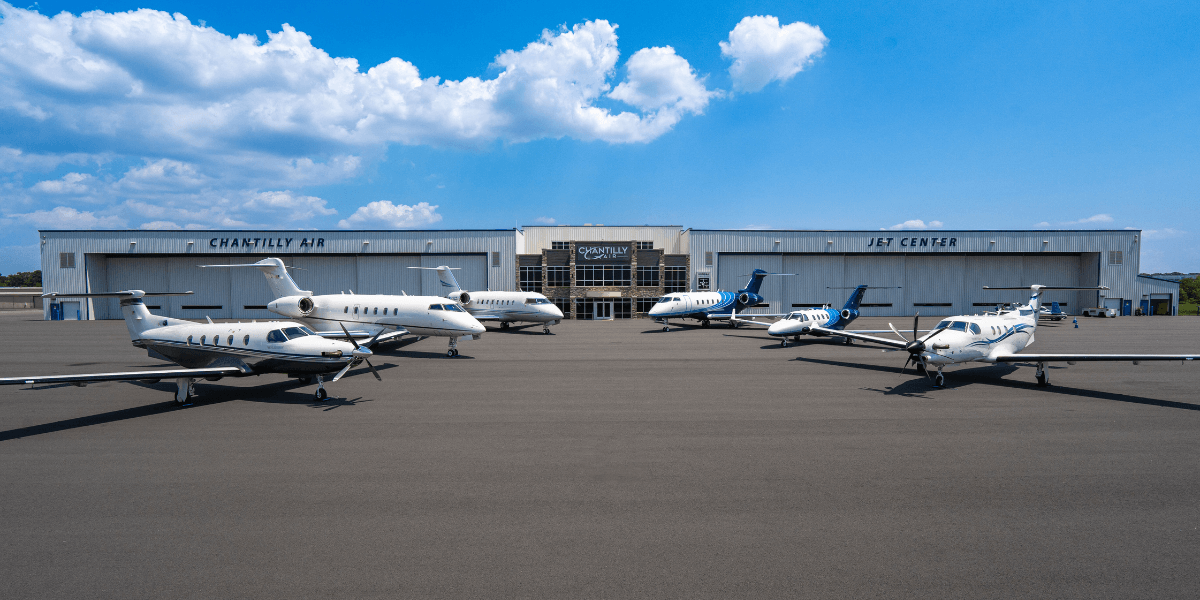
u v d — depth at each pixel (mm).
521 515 6785
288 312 26609
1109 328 38594
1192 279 129500
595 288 48438
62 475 8305
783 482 7934
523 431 10891
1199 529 6426
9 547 5996
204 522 6602
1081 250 50781
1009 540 6129
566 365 20516
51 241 46844
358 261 49000
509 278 49031
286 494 7504
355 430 10984
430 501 7234
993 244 50688
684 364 20750
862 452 9406
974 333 16000
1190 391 15055
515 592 5059
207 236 47719
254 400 14031
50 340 30766
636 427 11211
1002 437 10352
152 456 9234
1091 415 12172
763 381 16875
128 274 48625
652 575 5367
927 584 5207
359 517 6727
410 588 5133
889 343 17031
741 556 5750
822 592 5070
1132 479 8070
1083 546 5992
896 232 50531
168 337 15617
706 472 8375
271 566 5547
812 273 51031
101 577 5375
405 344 28266
